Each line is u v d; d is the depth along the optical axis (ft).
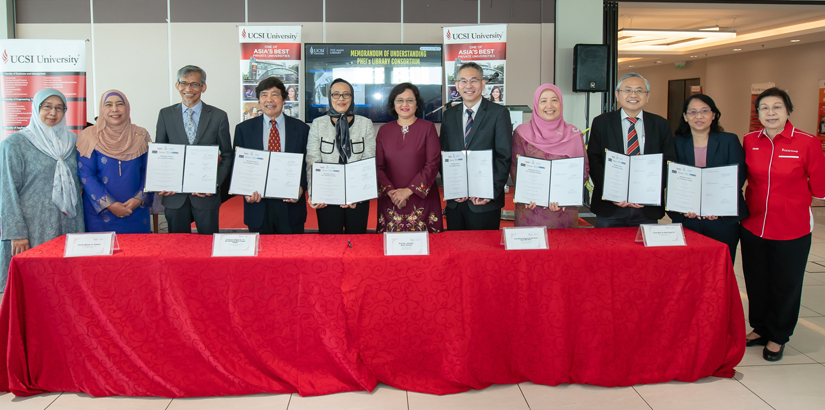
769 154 8.27
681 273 7.26
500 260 7.11
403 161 9.37
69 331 7.02
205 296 7.03
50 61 12.19
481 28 19.12
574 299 7.22
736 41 33.19
